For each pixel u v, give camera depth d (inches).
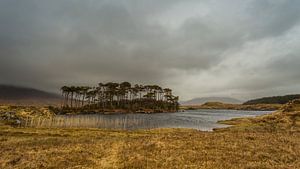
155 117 5344.5
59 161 926.4
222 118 5191.9
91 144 1283.2
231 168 823.7
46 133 1918.1
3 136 1694.1
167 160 922.7
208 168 827.4
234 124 3484.3
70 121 3863.2
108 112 7337.6
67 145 1261.1
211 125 3516.2
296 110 3006.9
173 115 6274.6
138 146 1194.0
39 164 887.1
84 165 888.3
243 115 6491.1
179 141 1311.5
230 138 1449.3
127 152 1067.9
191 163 887.7
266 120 2992.1
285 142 1334.9
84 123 3681.1
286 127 2306.8
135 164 876.6
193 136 1571.1
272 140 1392.7
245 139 1417.3
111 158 984.9
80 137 1732.3
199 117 5531.5
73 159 959.0
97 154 1041.5
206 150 1089.4
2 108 3686.0
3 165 882.8
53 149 1146.0
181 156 976.9
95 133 2025.1
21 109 3811.5
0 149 1154.0
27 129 2197.3
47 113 4055.1
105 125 3459.6
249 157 977.5
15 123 3021.7
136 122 4003.4
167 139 1413.6
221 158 955.3
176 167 836.6
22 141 1400.1
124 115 6048.2
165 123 3873.0
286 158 972.6
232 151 1076.5
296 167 855.7
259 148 1139.9
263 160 938.7
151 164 874.1
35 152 1090.1
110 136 1827.0
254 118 3481.8
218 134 1713.8
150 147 1160.8
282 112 3080.7
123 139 1514.5
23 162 919.7
